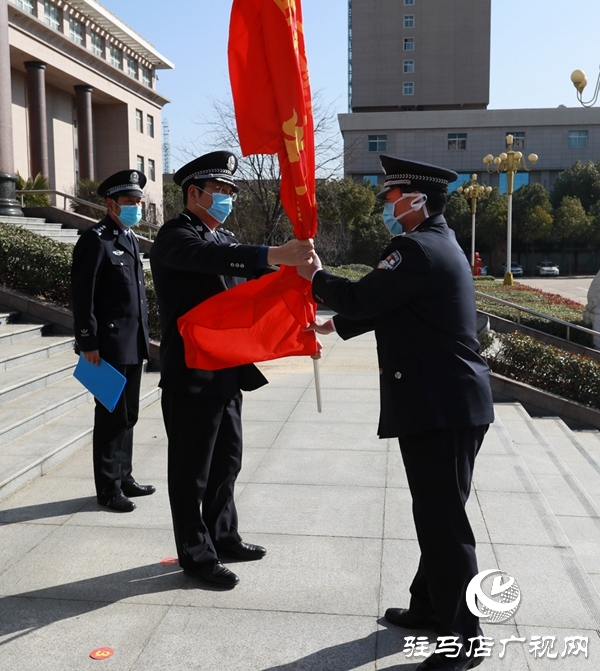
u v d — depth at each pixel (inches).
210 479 131.5
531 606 115.5
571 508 178.1
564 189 2132.1
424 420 99.6
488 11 2361.0
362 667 99.7
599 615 113.1
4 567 130.3
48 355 275.7
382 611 114.7
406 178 106.7
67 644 105.2
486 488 172.6
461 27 2377.0
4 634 107.9
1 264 329.7
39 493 168.7
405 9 2384.4
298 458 195.2
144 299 171.2
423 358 101.3
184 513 124.0
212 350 122.0
